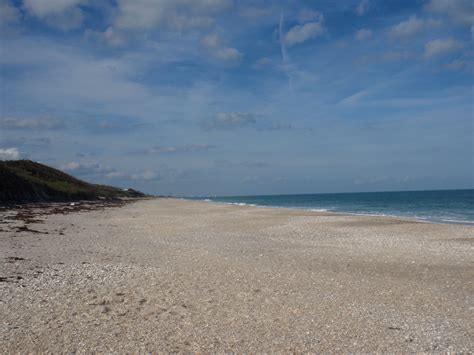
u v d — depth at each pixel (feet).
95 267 40.40
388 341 23.04
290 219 105.50
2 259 41.50
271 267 43.65
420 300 31.63
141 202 259.19
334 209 192.24
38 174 193.88
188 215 127.75
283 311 28.17
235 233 77.82
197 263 45.06
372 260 48.75
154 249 55.57
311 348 21.94
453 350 21.95
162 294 31.55
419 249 57.21
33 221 84.74
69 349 20.90
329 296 32.32
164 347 21.58
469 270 43.06
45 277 35.12
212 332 23.91
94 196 219.82
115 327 24.21
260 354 21.08
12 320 24.61
